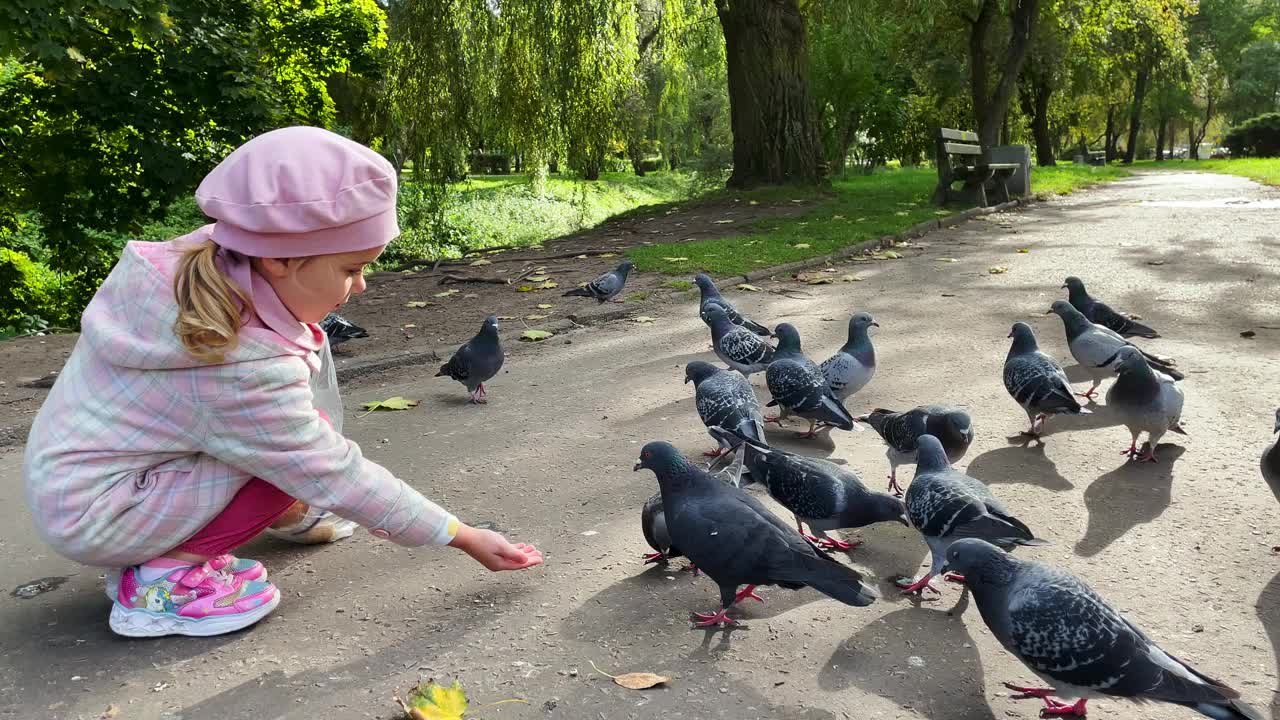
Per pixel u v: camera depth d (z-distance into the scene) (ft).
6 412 7.73
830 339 9.56
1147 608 4.18
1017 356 6.75
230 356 3.54
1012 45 24.77
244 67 15.62
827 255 14.74
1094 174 42.55
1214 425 6.59
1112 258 13.93
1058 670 3.35
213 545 4.13
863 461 6.42
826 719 3.49
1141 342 8.88
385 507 3.84
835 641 4.07
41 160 16.76
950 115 56.03
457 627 4.26
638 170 63.21
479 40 20.81
